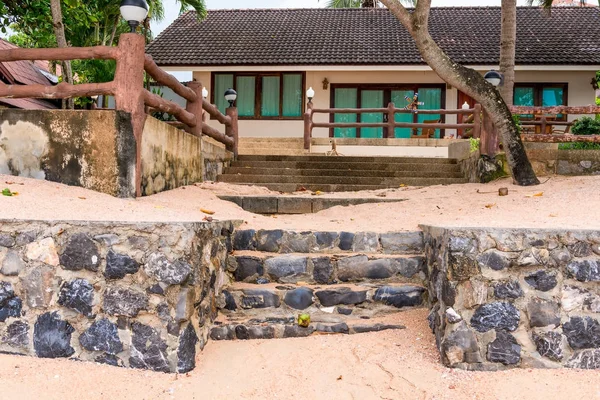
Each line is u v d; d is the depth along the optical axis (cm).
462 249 363
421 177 1009
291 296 446
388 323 427
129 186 593
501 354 354
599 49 1683
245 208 736
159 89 1719
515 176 808
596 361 352
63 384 328
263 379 352
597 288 358
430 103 1767
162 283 352
